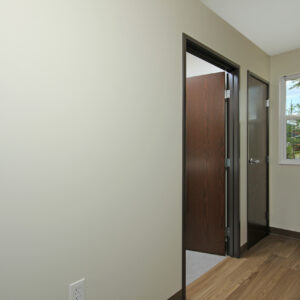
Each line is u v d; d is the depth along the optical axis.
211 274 2.34
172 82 1.86
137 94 1.59
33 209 1.12
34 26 1.12
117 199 1.46
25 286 1.10
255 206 3.13
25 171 1.09
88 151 1.32
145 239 1.64
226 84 2.83
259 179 3.25
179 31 1.93
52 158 1.18
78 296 1.27
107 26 1.42
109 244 1.42
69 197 1.24
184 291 1.94
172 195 1.85
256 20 2.53
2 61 1.03
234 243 2.72
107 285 1.41
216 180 2.79
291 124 3.41
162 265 1.76
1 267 1.03
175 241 1.88
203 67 3.44
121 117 1.49
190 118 2.96
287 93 3.45
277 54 3.46
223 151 2.76
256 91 3.18
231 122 2.75
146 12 1.66
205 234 2.85
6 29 1.04
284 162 3.42
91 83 1.33
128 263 1.53
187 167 2.96
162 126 1.77
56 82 1.19
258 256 2.75
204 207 2.86
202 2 2.21
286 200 3.40
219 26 2.43
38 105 1.13
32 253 1.12
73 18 1.26
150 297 1.67
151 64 1.69
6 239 1.04
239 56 2.77
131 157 1.55
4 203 1.04
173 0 1.88
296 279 2.25
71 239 1.25
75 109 1.26
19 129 1.07
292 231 3.35
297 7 2.31
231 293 2.03
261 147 3.32
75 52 1.26
